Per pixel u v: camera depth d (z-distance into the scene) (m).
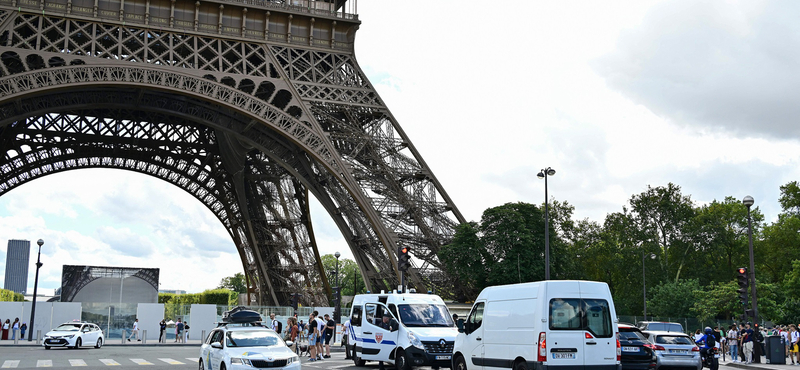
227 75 64.25
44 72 57.09
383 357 35.78
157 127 91.19
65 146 88.88
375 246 68.38
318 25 71.56
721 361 55.53
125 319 76.50
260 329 29.47
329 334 46.88
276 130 63.03
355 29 72.38
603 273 115.38
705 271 108.12
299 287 96.06
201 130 92.31
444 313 36.44
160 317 77.12
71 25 63.06
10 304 72.81
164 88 60.50
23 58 57.75
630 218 111.12
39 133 85.19
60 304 74.38
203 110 71.00
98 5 63.41
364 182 66.94
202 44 67.00
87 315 75.44
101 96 67.19
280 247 95.88
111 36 62.50
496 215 76.69
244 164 91.00
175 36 65.31
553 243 81.12
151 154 94.88
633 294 110.19
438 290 68.12
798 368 42.84
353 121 68.50
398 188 68.00
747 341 50.84
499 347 26.53
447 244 69.00
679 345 34.94
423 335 33.53
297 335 45.91
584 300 24.67
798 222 105.69
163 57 63.53
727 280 108.88
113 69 59.53
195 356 48.56
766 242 111.25
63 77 57.75
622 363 31.53
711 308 90.12
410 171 69.38
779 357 46.91
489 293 28.23
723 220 114.19
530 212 80.56
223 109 70.69
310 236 96.94
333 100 67.38
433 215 69.31
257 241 96.44
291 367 26.84
